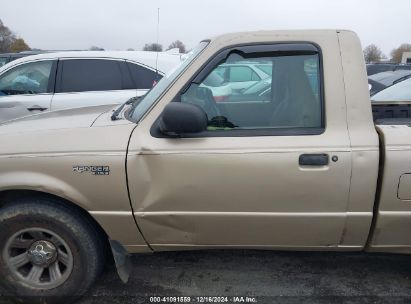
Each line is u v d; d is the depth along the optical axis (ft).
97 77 16.87
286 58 7.68
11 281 8.34
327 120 7.43
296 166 7.33
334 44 7.53
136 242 8.17
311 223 7.65
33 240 8.18
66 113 9.73
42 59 17.03
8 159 7.70
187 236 8.04
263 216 7.66
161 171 7.50
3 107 16.56
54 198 8.00
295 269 9.81
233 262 10.12
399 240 7.82
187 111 7.11
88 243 8.06
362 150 7.26
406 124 7.94
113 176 7.56
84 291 8.36
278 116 7.72
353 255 10.39
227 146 7.44
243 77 8.34
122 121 8.13
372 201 7.46
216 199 7.61
